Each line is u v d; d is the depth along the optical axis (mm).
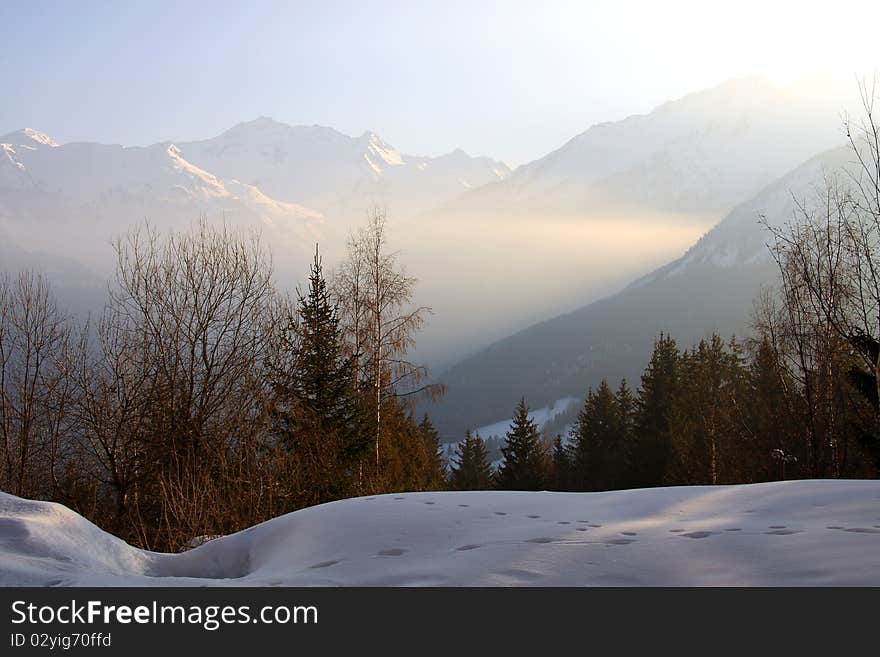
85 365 20266
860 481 6895
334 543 6129
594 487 45594
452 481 56656
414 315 22188
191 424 19406
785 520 5832
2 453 20078
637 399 41625
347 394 21234
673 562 4949
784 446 22641
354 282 22328
